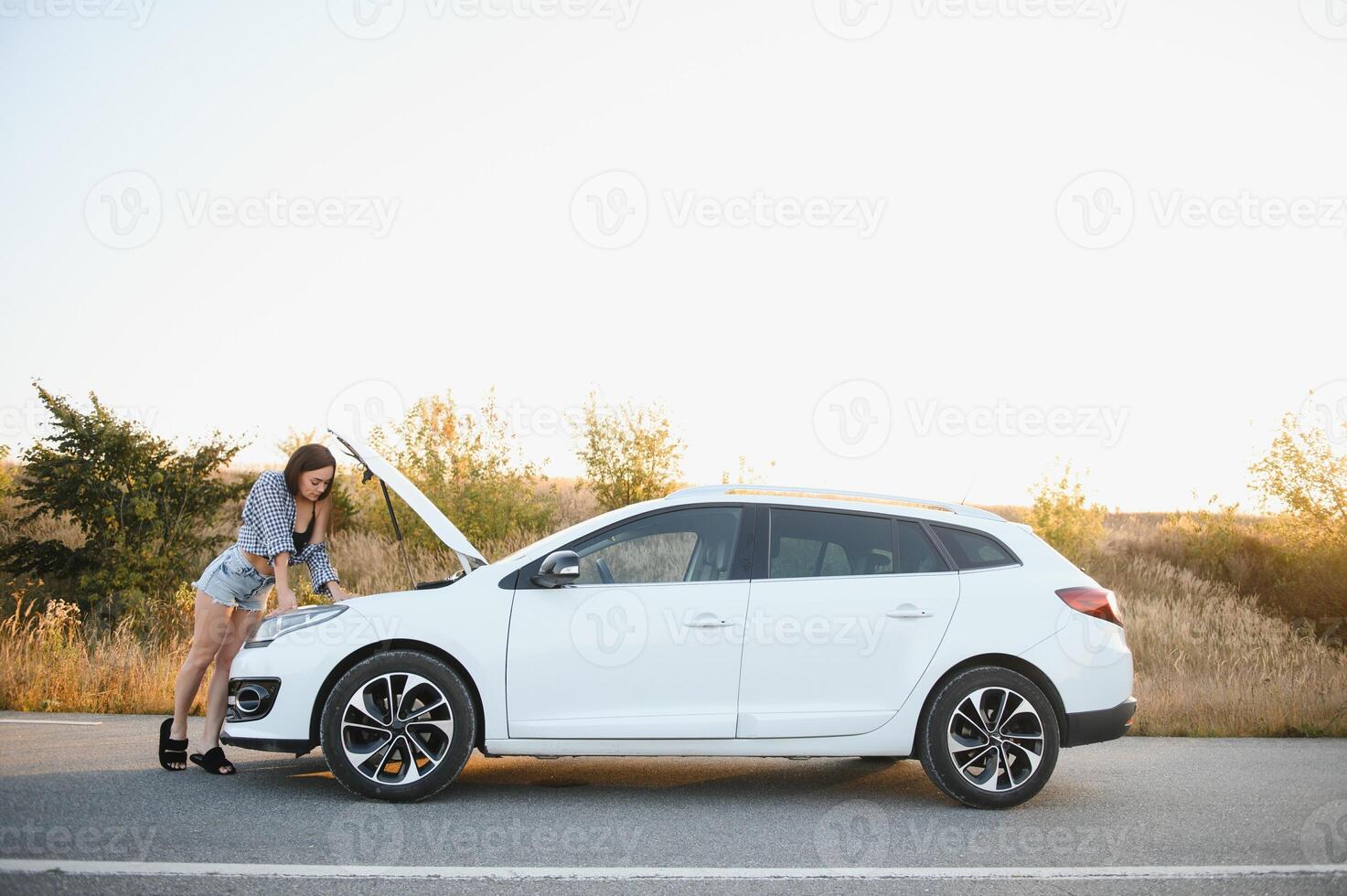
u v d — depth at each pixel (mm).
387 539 16172
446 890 4043
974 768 5629
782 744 5484
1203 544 17953
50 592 14016
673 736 5438
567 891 4062
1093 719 5648
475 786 5934
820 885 4227
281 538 5992
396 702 5473
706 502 5824
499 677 5438
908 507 5945
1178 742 8156
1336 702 9109
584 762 6824
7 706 8633
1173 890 4266
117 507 14461
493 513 15930
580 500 17578
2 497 16281
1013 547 5910
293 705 5438
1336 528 15891
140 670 9117
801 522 5793
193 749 6844
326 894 3953
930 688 5574
